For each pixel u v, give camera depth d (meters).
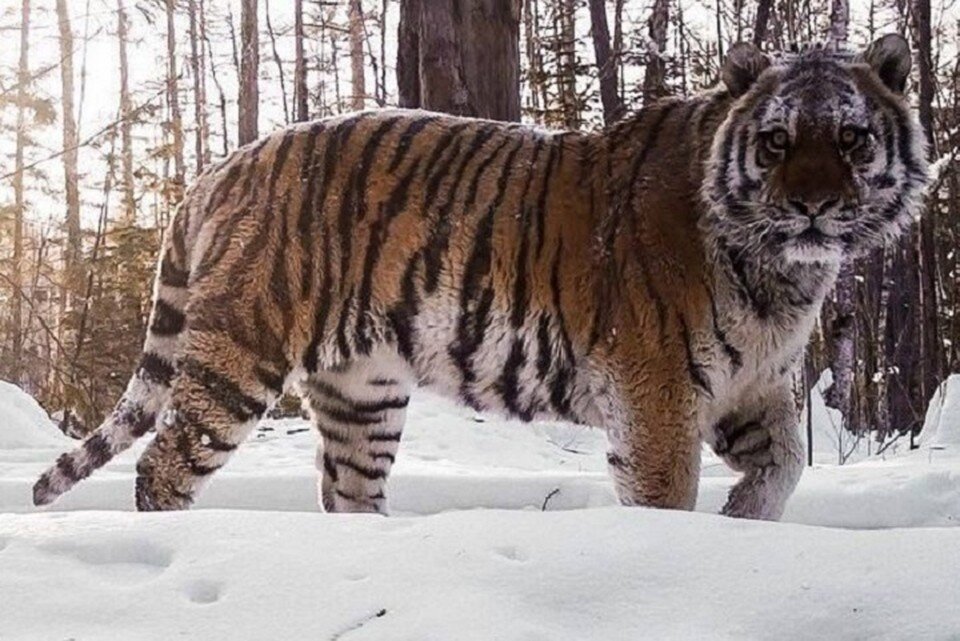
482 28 9.30
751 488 4.74
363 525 3.32
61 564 3.19
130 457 8.12
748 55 4.48
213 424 4.98
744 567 2.85
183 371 5.02
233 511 3.54
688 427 4.45
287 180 4.99
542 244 4.64
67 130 24.45
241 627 2.70
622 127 4.79
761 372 4.55
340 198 4.89
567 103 18.06
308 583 2.88
